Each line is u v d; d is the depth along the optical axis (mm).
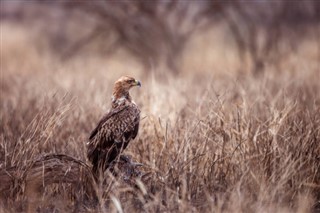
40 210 14648
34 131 16250
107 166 15320
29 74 36906
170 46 39438
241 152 15922
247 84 24359
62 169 15258
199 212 14109
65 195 15109
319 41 40406
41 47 51438
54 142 16969
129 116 15484
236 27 39594
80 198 15078
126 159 15547
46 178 15227
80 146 17188
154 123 17547
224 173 15594
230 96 21141
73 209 14750
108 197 14922
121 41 41406
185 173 15102
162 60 38969
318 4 41750
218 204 13602
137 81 16000
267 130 16578
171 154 16172
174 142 16406
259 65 36594
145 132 17922
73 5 41969
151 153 16844
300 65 33094
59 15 51125
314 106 18406
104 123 15234
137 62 40812
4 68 40844
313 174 15516
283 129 16812
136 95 23547
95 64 41656
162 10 39344
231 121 17250
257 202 13891
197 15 40469
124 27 39781
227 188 14836
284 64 35875
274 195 14250
